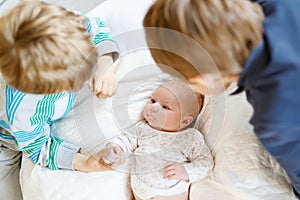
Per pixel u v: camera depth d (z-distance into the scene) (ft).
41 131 3.11
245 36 1.81
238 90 2.15
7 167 3.42
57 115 3.24
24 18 2.21
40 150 3.17
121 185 3.18
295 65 1.78
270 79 1.83
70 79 2.35
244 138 2.95
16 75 2.29
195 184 3.09
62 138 3.31
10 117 2.84
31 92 2.43
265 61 1.82
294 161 2.26
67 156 3.17
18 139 3.04
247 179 2.81
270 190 2.78
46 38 2.18
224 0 1.84
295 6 1.86
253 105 2.05
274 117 1.86
